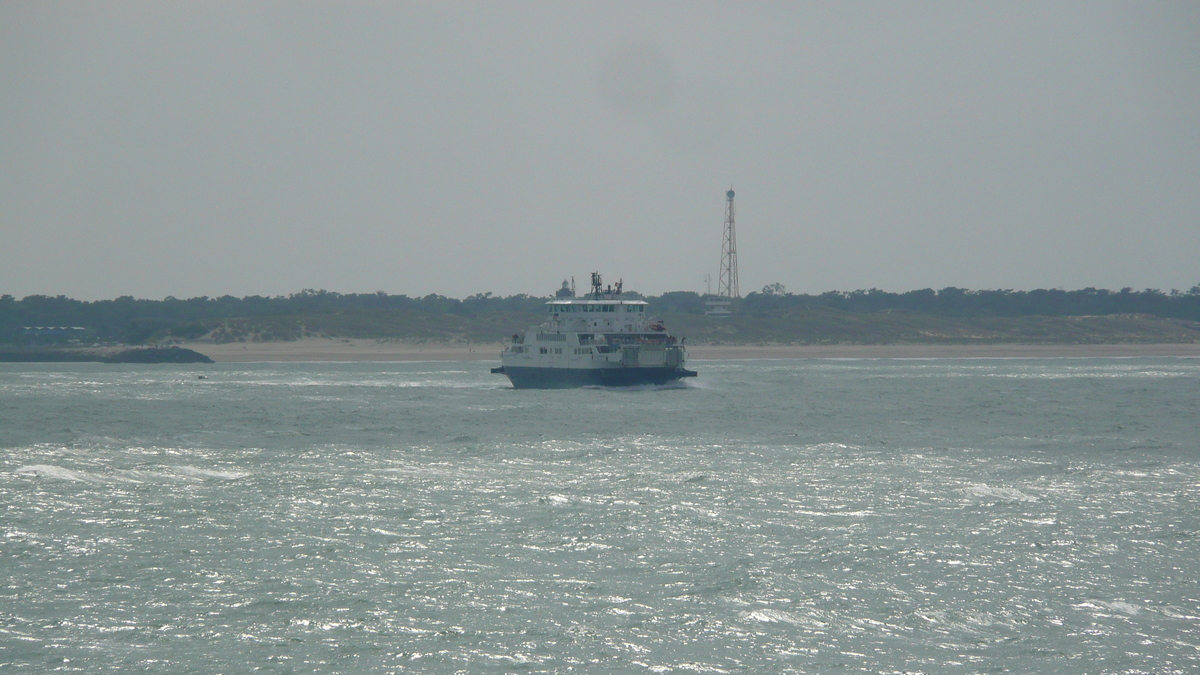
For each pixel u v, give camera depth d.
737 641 129.12
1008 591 147.12
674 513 192.62
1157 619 136.75
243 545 169.62
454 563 159.88
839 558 162.12
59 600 141.88
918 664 122.56
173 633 130.88
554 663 122.69
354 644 127.69
